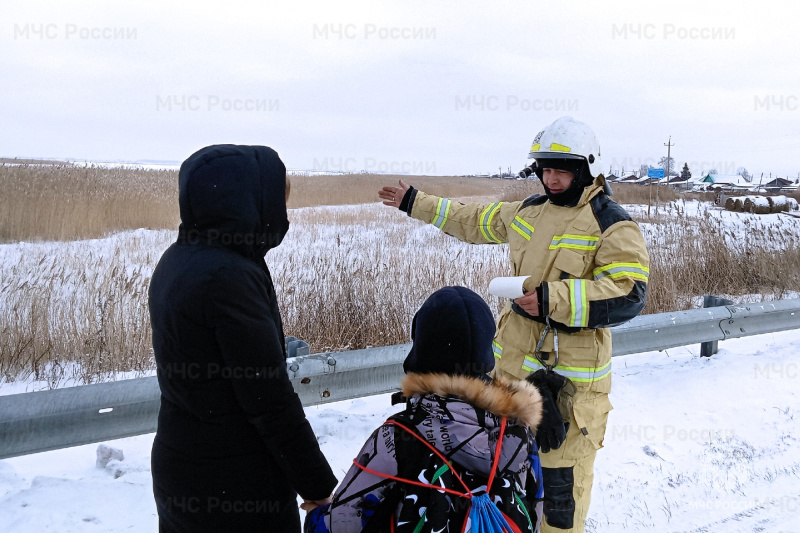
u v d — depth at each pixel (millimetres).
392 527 1730
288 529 2180
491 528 1687
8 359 5875
